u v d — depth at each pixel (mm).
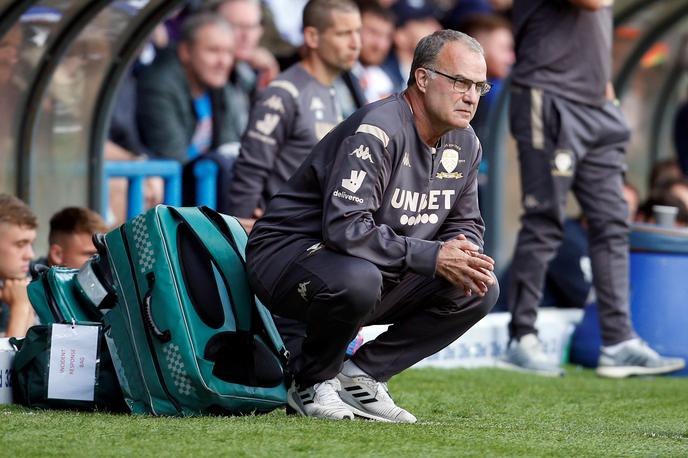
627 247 25109
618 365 25312
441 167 16094
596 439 16094
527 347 25125
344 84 28875
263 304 16250
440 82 15586
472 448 14531
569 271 29406
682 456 14789
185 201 27375
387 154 15539
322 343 16047
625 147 24844
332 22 21547
